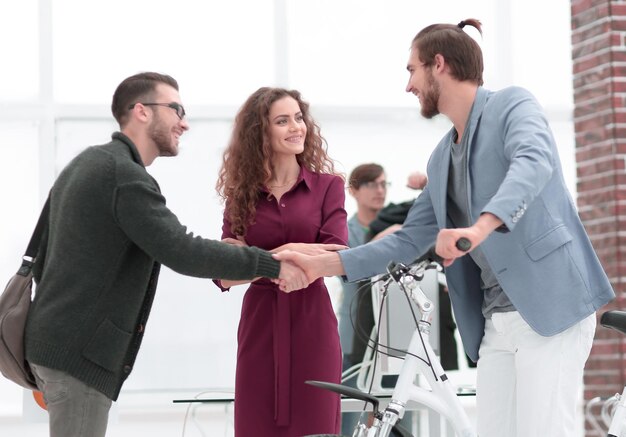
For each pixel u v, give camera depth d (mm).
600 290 2861
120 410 7113
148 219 2850
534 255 2812
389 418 2605
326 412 3424
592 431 5133
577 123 5379
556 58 7707
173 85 3197
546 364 2822
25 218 7203
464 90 2982
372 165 6117
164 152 3186
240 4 7336
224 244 3018
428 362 2691
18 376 2871
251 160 3564
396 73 7500
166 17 7289
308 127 3652
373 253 3195
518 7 7672
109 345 2830
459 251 2488
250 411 3463
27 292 2928
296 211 3525
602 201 5195
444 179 3062
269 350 3475
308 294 3477
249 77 7352
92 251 2832
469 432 2652
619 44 5137
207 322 7184
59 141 7246
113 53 7262
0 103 7184
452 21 7590
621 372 5055
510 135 2799
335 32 7441
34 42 7211
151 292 3027
